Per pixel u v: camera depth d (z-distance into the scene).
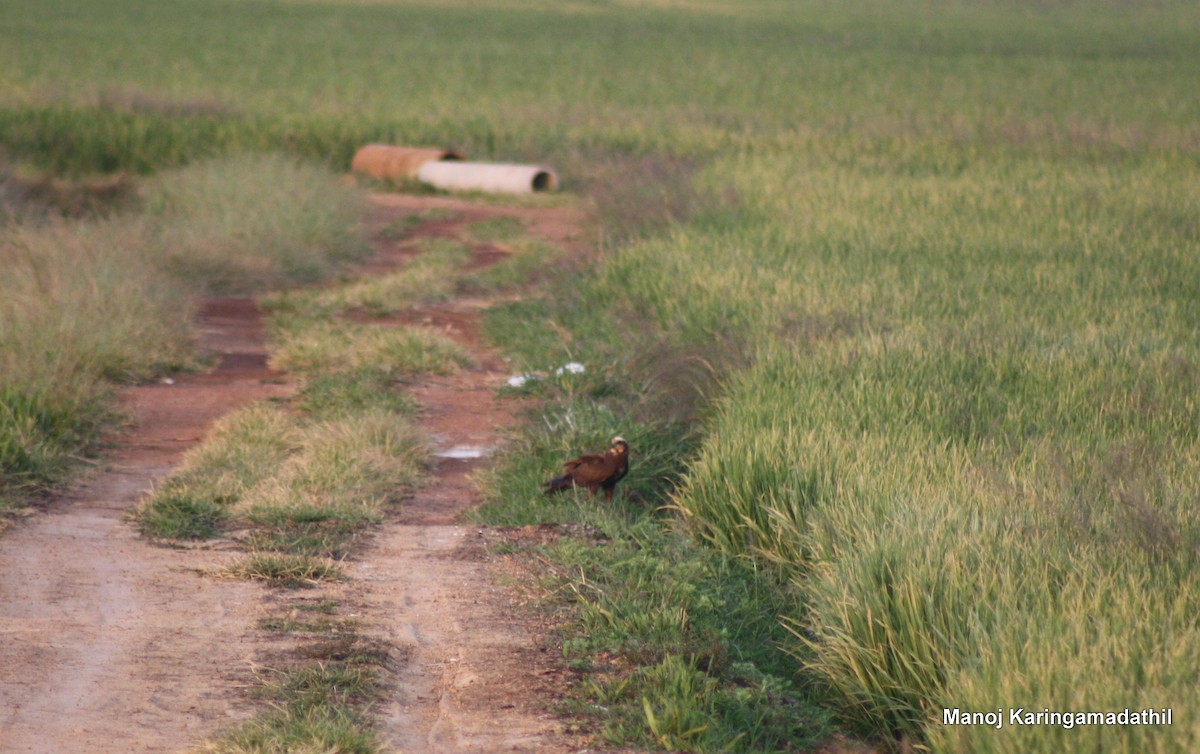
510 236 20.72
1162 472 6.79
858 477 6.84
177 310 13.44
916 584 5.28
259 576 6.75
